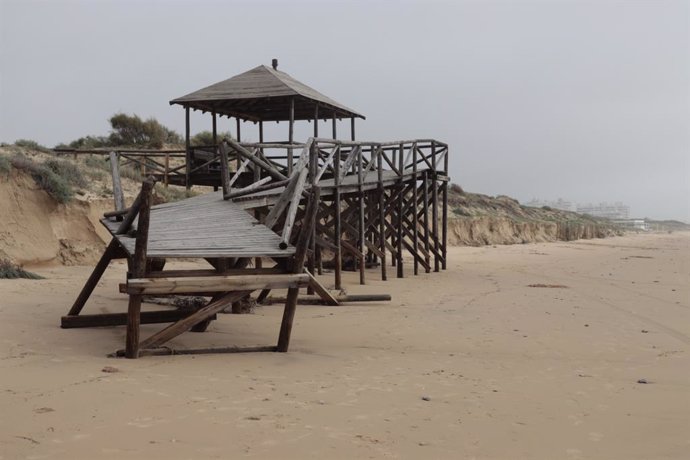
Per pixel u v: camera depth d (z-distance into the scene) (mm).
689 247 53719
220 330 10070
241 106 20938
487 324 11492
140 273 7527
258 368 7441
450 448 4949
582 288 18438
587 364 8406
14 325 9320
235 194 11875
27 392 5785
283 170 19719
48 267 16906
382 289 17094
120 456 4398
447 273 22969
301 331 10281
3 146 22281
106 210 19625
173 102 19406
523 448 5027
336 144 15953
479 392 6730
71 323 9406
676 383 7363
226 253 8008
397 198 21000
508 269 25781
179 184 20719
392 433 5234
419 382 7082
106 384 6219
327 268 22875
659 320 12398
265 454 4598
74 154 25172
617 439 5309
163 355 7863
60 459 4289
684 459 4863
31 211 17250
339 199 16469
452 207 58750
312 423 5371
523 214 72438
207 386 6402
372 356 8523
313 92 20672
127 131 37719
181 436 4867
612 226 111562
